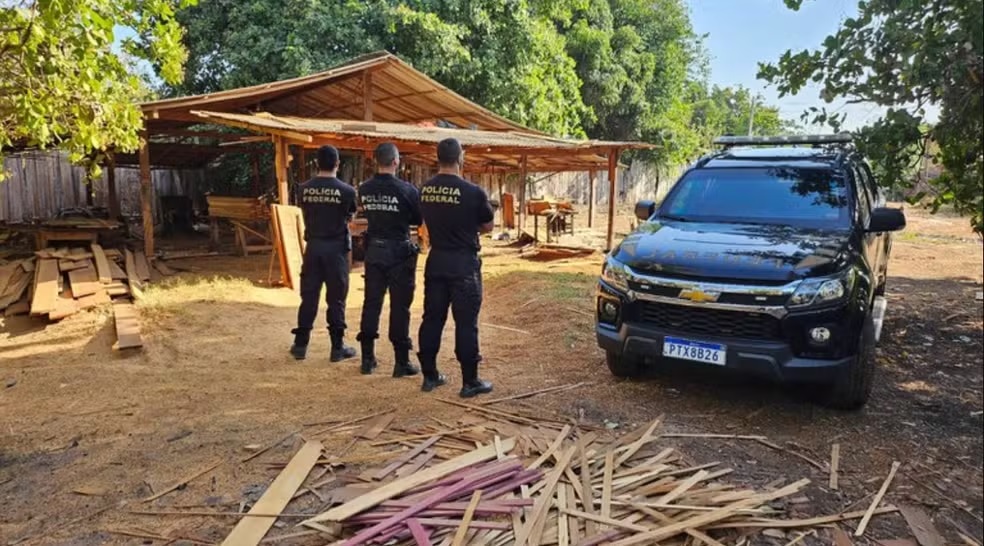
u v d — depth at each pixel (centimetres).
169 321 711
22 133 545
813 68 350
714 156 589
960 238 1596
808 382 391
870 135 342
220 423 426
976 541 282
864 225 482
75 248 990
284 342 643
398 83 1242
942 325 681
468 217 452
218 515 307
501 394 476
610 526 286
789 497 319
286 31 1598
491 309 795
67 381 525
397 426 414
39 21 445
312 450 370
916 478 340
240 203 1225
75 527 299
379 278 520
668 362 425
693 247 438
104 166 1431
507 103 1803
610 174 1330
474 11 1664
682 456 362
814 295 384
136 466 363
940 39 275
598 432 398
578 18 2447
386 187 501
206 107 1141
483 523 287
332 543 276
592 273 1049
